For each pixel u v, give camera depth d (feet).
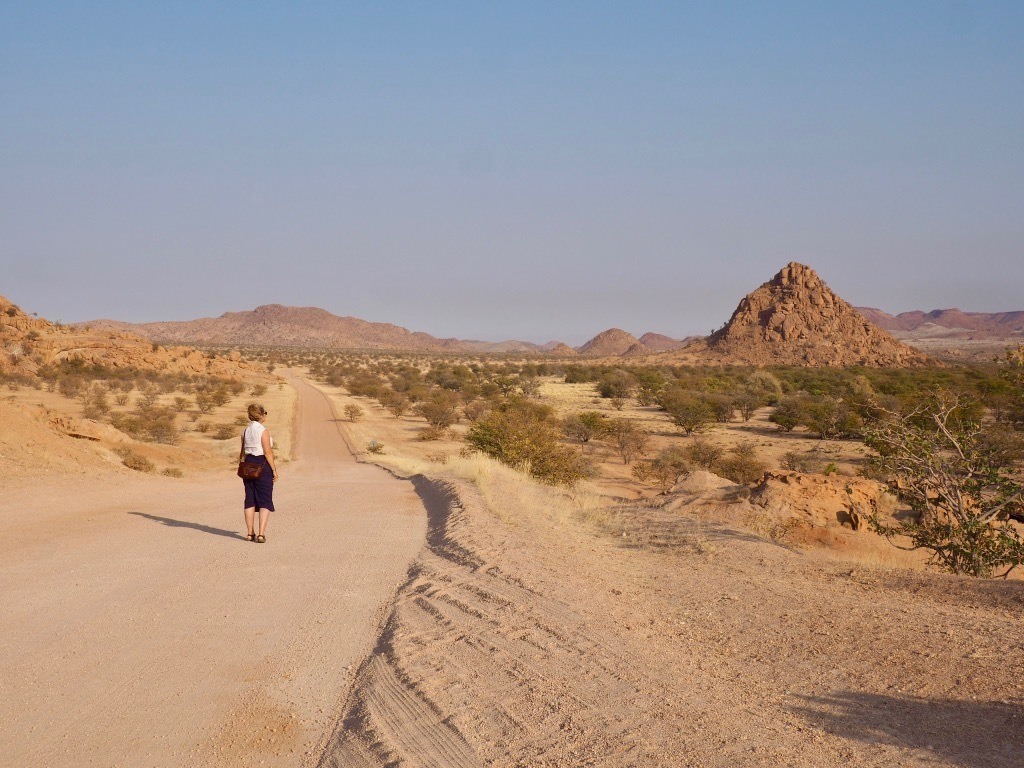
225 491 50.52
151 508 37.70
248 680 15.46
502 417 94.63
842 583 26.81
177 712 13.87
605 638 18.12
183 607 20.18
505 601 20.71
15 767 11.71
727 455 167.63
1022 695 15.29
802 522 41.57
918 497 36.76
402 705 13.82
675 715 13.61
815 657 17.88
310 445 186.80
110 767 11.84
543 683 14.87
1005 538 33.32
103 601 20.44
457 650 16.69
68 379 294.46
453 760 11.80
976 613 22.31
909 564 36.35
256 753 12.52
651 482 135.74
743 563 30.14
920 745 12.80
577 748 12.14
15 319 369.30
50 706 13.89
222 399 273.75
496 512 38.34
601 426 182.70
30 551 25.93
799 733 13.16
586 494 58.65
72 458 50.55
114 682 15.08
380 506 43.09
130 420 186.39
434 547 29.37
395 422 252.21
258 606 20.54
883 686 15.87
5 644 16.90
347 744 12.58
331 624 19.20
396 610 19.94
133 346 396.37
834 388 371.97
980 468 35.60
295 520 36.19
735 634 19.77
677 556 31.68
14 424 50.21
